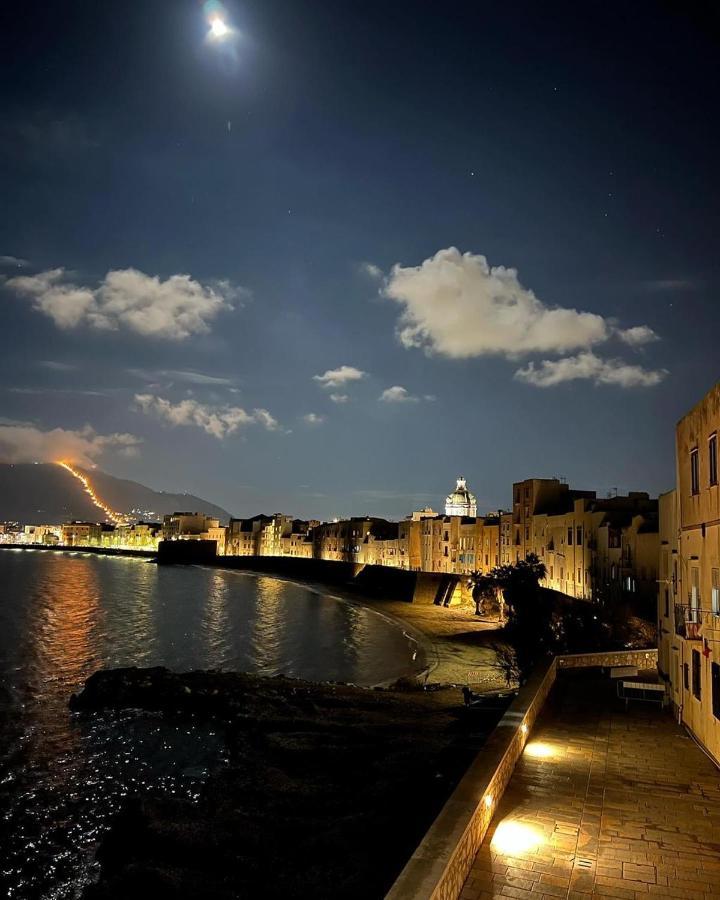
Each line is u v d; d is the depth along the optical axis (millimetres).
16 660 62781
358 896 16641
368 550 153125
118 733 39219
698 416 20812
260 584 149625
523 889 11852
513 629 41875
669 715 24016
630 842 13680
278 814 23641
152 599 120812
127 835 23281
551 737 21141
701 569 20500
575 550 75250
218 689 45344
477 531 111188
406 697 43625
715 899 11641
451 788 22156
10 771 33469
